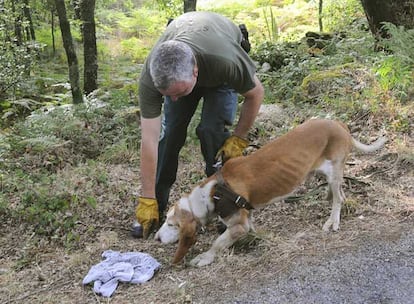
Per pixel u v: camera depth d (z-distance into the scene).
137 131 6.45
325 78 6.70
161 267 3.66
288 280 3.22
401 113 5.42
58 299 3.37
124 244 4.08
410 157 4.59
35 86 10.21
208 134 3.95
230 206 3.53
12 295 3.49
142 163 3.73
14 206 4.77
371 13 7.35
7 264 3.95
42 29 14.93
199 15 3.73
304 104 6.52
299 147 3.69
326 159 3.81
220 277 3.38
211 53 3.46
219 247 3.61
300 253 3.50
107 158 5.93
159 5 13.63
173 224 3.65
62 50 14.64
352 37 8.68
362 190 4.27
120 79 10.51
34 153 5.96
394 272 3.18
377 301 2.96
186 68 3.18
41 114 6.98
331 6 12.13
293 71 7.57
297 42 9.41
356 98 6.04
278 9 14.78
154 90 3.58
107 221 4.56
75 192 4.99
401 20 7.14
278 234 3.85
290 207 4.29
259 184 3.58
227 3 15.64
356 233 3.66
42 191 4.80
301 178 3.70
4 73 8.98
